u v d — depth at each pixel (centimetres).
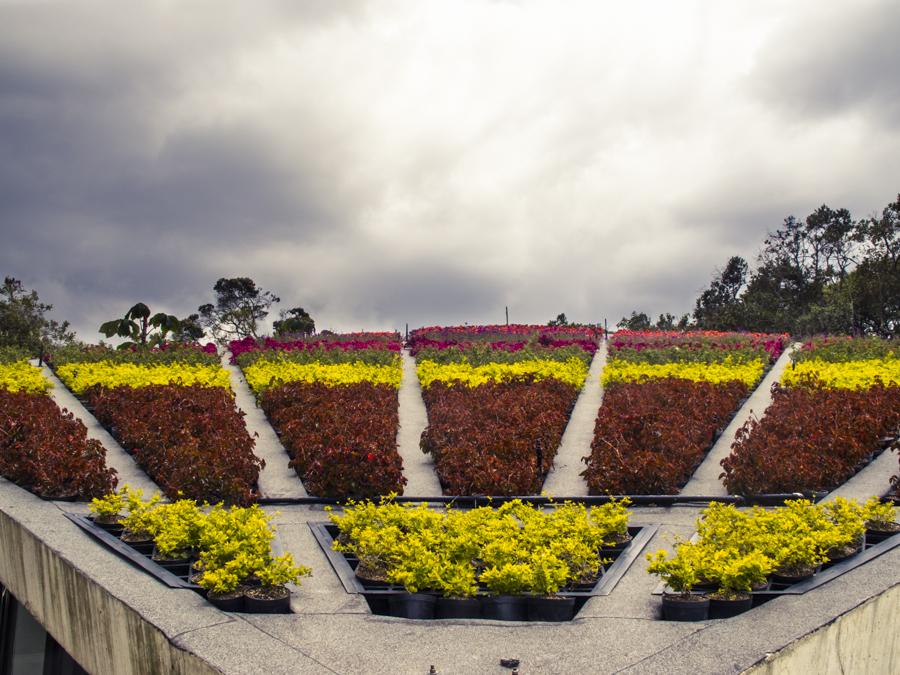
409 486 1202
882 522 899
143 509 907
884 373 1830
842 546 824
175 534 810
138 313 2597
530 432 1277
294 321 3916
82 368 2058
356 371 2020
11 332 3694
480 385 1719
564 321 3612
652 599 750
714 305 5816
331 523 995
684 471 1203
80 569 770
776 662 587
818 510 857
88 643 759
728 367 2077
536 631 672
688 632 662
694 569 714
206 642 609
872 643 700
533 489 1141
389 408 1589
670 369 1966
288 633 661
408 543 783
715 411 1477
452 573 746
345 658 611
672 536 938
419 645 639
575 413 1689
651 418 1331
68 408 1742
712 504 898
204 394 1622
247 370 2111
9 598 995
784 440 1227
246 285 4903
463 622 694
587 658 612
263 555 771
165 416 1414
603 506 915
